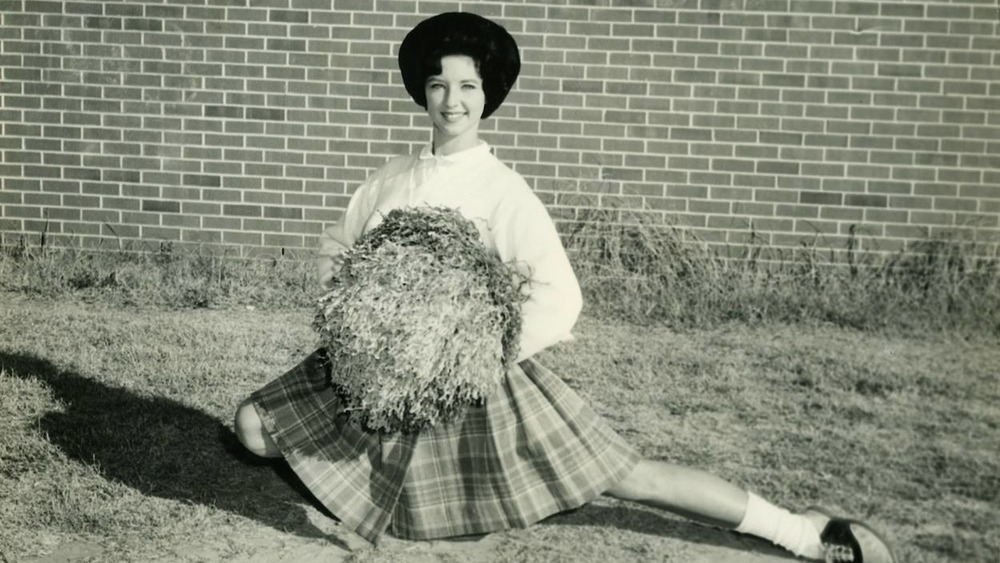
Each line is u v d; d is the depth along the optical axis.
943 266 5.12
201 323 4.93
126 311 5.09
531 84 5.30
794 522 2.92
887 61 5.14
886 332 4.90
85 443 3.62
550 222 2.97
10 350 4.46
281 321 4.99
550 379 2.94
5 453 3.51
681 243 5.30
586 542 3.06
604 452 2.91
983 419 3.93
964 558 2.93
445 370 2.68
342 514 2.97
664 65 5.24
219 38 5.43
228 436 3.72
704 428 3.81
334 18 5.37
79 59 5.52
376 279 2.69
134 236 5.61
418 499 2.93
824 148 5.22
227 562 2.90
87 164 5.59
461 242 2.74
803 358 4.55
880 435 3.78
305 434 3.03
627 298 5.21
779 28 5.16
